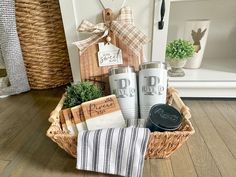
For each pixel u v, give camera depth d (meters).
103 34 0.50
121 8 0.52
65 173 0.39
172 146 0.38
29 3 0.59
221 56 0.82
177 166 0.40
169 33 0.79
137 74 0.47
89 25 0.51
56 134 0.37
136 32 0.49
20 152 0.45
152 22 0.53
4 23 0.59
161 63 0.43
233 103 0.63
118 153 0.36
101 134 0.35
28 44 0.65
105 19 0.53
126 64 0.52
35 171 0.40
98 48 0.52
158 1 0.50
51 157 0.44
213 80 0.60
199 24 0.66
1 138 0.50
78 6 0.53
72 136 0.36
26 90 0.74
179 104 0.44
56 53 0.69
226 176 0.37
